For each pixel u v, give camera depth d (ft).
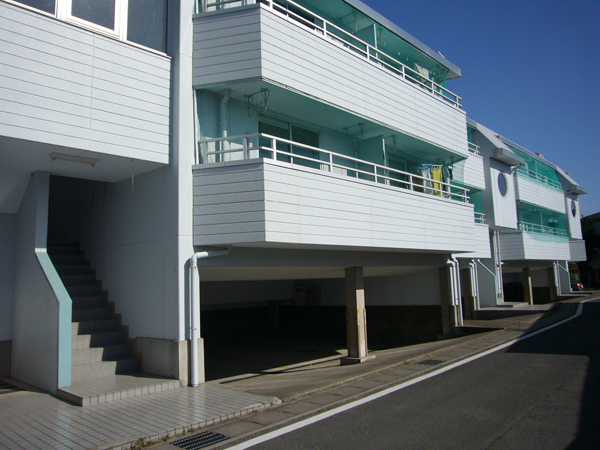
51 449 15.44
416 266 43.60
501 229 66.95
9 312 27.96
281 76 28.35
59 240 38.04
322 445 15.47
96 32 24.20
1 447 15.72
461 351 32.65
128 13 26.21
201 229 26.03
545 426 16.43
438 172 49.67
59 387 22.50
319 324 55.93
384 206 32.91
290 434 16.75
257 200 25.26
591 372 23.99
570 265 147.13
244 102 31.24
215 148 28.71
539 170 91.91
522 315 58.90
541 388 21.45
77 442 16.06
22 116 21.29
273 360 41.98
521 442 15.05
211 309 52.01
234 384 29.66
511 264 77.25
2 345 27.30
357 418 18.26
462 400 20.13
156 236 27.07
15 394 22.89
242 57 27.48
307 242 26.99
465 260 59.11
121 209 30.35
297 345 51.24
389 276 54.03
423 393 21.65
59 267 32.04
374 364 31.73
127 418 18.72
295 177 26.94
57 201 38.86
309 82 30.37
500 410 18.51
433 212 37.93
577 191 102.89
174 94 27.02
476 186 59.47
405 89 39.83
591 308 59.11
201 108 28.35
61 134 22.36
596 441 14.85
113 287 30.45
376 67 36.70
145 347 26.89
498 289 66.85
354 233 30.09
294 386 25.03
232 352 46.96
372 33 42.55
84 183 34.94
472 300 61.36
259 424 18.20
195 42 28.09
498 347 33.40
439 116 44.09
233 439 16.44
